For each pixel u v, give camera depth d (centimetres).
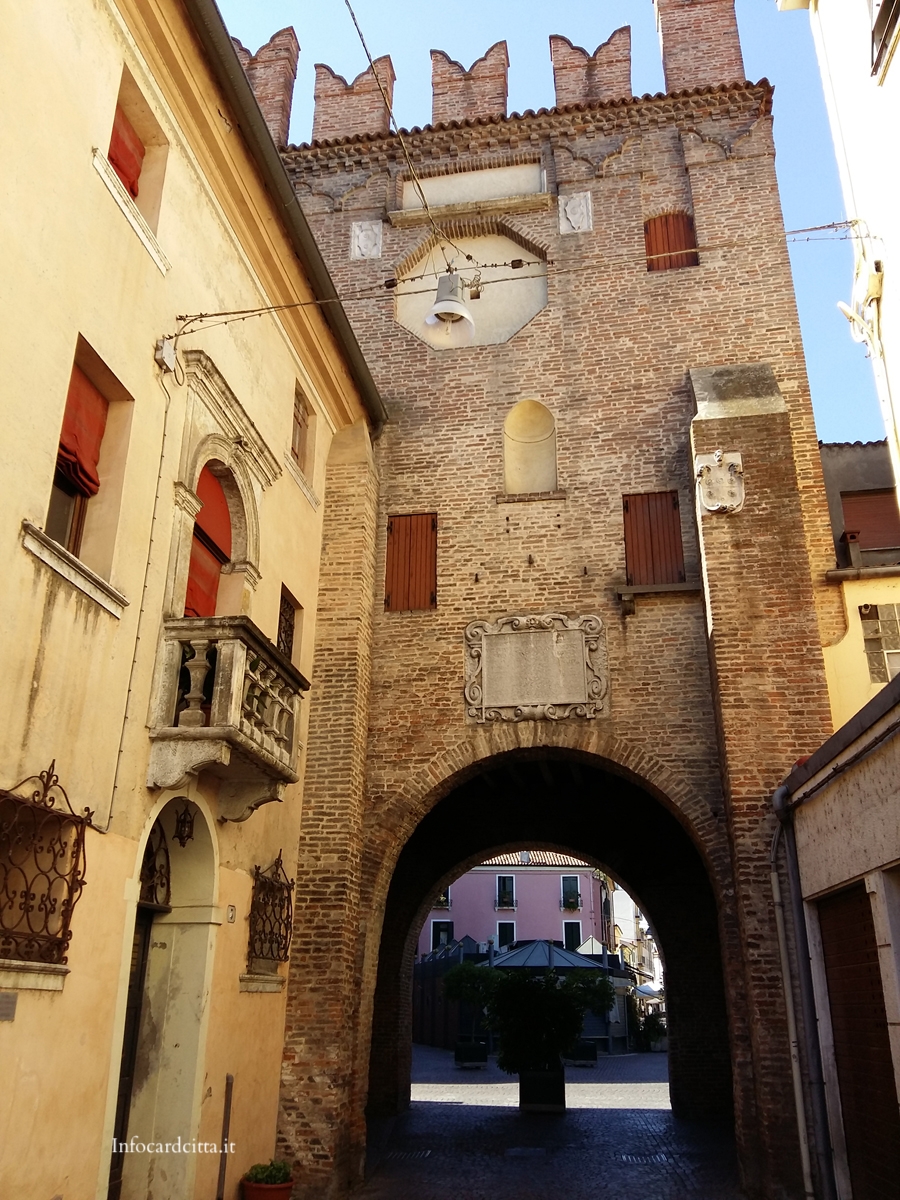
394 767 1355
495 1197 1127
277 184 1116
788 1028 1073
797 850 1091
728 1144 1458
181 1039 910
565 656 1362
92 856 738
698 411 1367
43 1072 659
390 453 1539
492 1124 1666
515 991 1905
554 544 1437
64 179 741
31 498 668
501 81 1830
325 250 1714
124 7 862
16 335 662
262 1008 1095
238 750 871
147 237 881
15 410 655
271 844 1145
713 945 1791
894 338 1020
